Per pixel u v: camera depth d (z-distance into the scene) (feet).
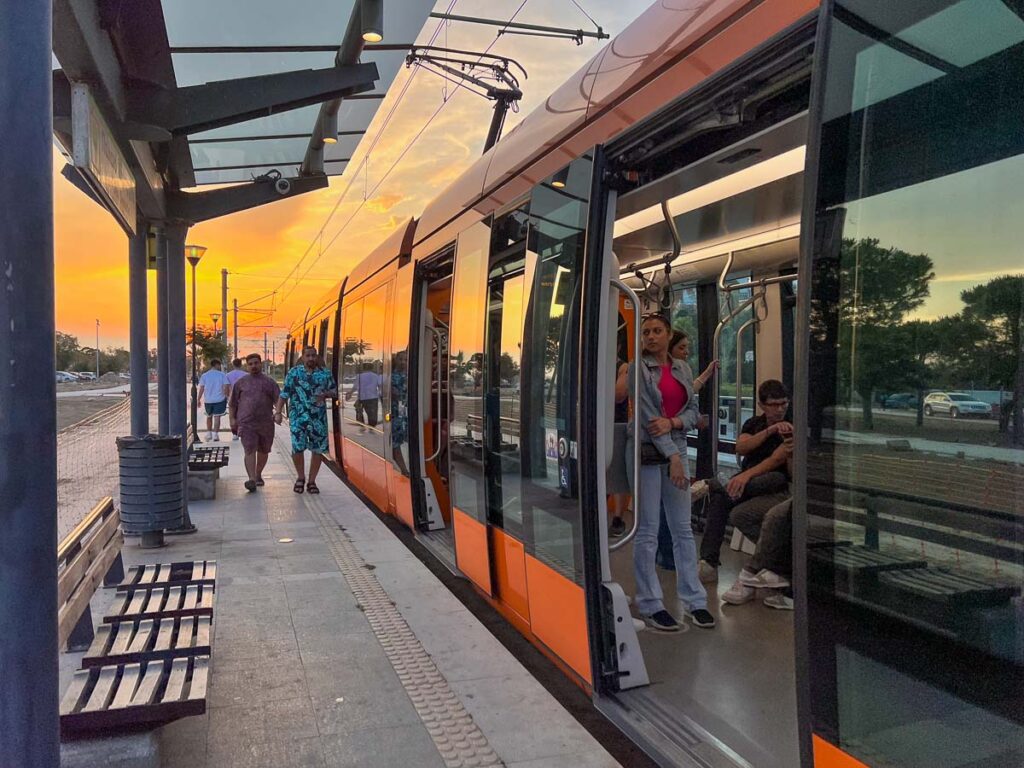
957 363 6.13
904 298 6.52
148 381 24.09
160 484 23.27
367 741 11.23
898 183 6.58
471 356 17.81
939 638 6.18
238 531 25.73
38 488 6.56
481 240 17.33
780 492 17.56
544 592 13.55
